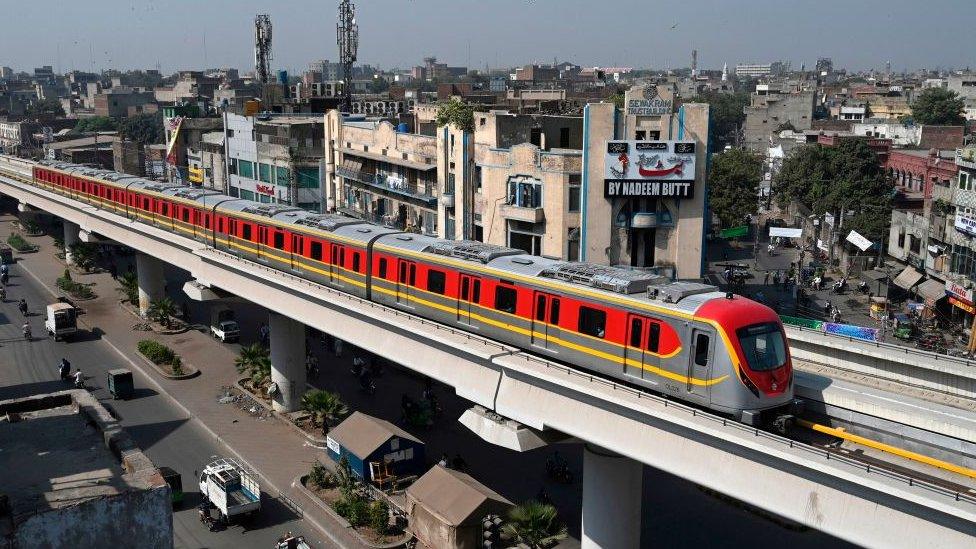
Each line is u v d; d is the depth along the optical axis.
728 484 22.56
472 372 31.12
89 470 17.53
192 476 41.34
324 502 38.34
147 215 61.94
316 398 46.12
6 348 62.84
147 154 129.12
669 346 25.78
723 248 91.75
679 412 23.42
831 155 85.69
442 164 60.03
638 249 54.34
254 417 49.09
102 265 92.00
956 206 61.22
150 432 47.00
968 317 58.56
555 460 41.22
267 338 63.81
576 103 98.44
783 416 23.84
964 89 167.25
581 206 52.44
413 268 36.38
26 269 89.75
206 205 53.09
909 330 56.59
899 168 86.38
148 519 15.97
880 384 28.36
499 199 56.19
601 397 25.14
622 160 51.72
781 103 146.12
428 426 47.34
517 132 58.56
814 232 86.94
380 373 56.62
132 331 67.25
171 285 82.88
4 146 180.12
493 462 43.09
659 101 52.34
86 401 21.00
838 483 19.97
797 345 32.16
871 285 72.31
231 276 49.09
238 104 125.81
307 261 43.47
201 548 34.62
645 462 24.84
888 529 19.20
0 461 18.02
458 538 33.38
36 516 14.81
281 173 82.19
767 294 70.44
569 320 29.19
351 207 74.94
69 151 136.62
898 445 22.78
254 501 36.38
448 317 34.59
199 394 52.91
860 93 180.12
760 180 101.88
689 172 52.41
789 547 34.53
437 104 103.25
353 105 111.50
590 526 31.19
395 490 39.16
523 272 31.31
